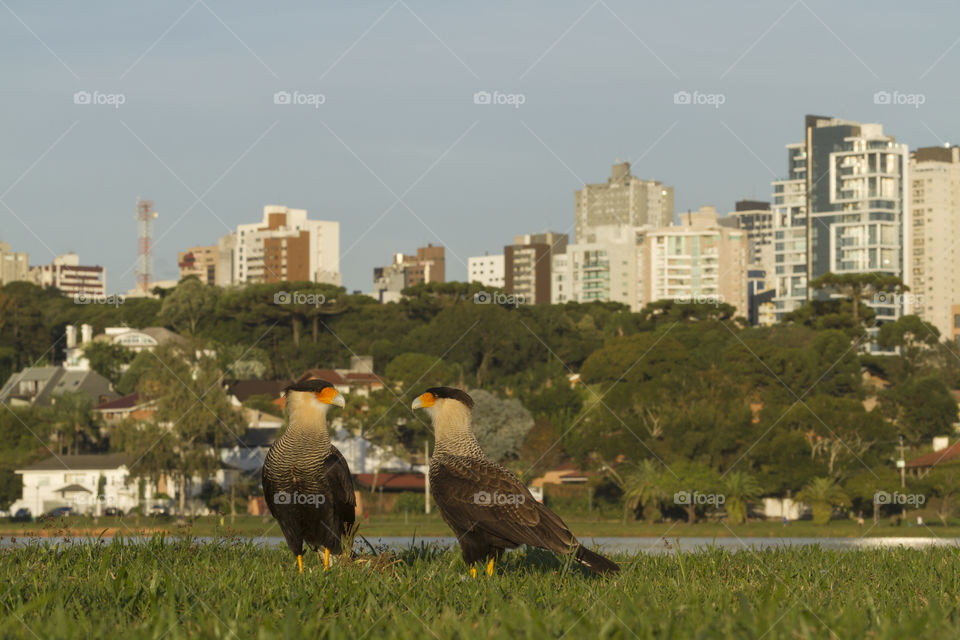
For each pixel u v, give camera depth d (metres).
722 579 9.73
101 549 10.47
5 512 69.56
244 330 103.69
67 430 82.44
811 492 64.62
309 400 9.59
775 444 67.88
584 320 112.81
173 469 67.75
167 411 68.56
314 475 9.56
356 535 10.35
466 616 7.43
